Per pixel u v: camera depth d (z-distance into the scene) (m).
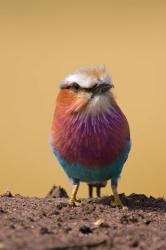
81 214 9.58
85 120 9.86
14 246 7.55
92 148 9.88
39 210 9.68
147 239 8.26
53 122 10.20
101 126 9.86
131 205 10.30
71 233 8.38
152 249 7.87
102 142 9.87
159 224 9.18
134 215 9.62
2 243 7.65
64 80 10.11
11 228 8.44
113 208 10.01
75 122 9.90
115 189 10.29
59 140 10.05
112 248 7.83
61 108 10.05
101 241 7.96
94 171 10.08
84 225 8.69
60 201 10.44
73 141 9.92
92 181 10.44
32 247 7.55
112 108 9.91
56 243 7.76
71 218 9.34
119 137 9.93
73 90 9.96
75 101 9.90
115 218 9.43
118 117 9.94
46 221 9.05
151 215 9.71
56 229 8.55
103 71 10.03
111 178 10.32
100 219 9.32
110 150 9.91
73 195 10.30
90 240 8.03
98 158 9.92
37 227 8.62
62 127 9.99
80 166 10.03
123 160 10.15
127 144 10.09
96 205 10.13
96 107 9.82
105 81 9.84
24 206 9.93
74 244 7.76
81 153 9.92
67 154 10.02
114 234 8.43
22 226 8.62
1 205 9.96
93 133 9.85
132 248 7.87
